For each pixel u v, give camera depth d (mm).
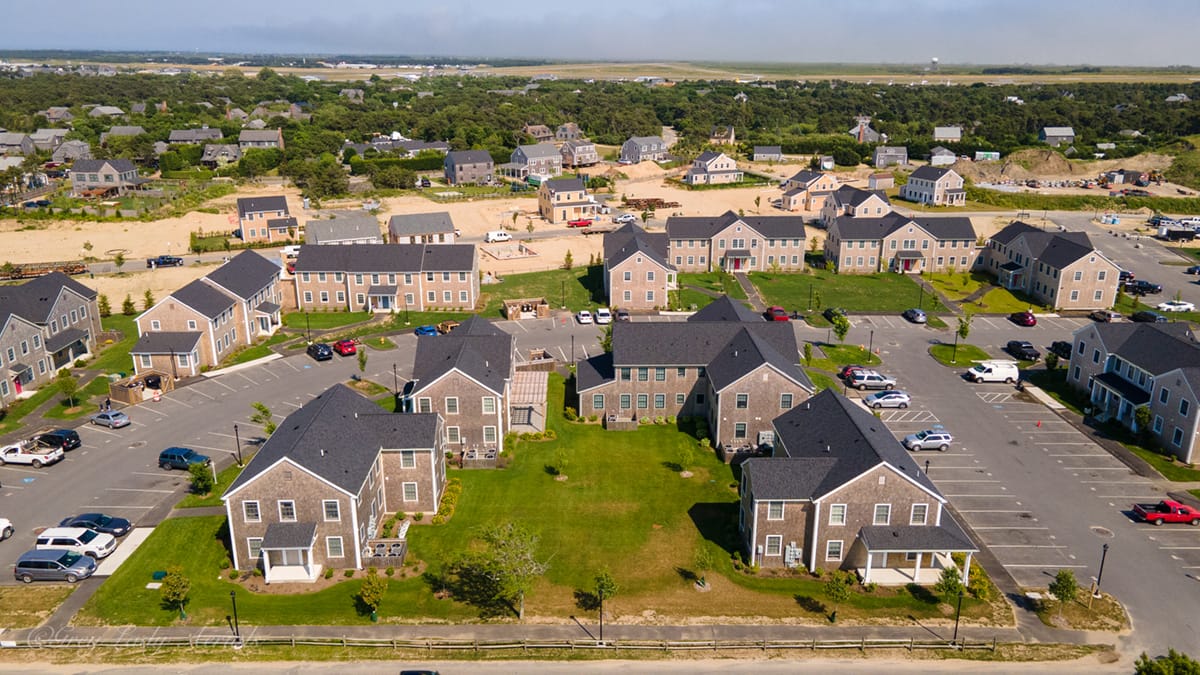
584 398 77188
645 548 56469
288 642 46719
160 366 86812
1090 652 46219
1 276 124375
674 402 77688
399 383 84750
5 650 46062
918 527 53094
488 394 67938
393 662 45219
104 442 71750
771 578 53562
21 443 68625
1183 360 71312
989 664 45188
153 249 143125
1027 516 60500
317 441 54719
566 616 49281
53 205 172625
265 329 101812
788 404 70000
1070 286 113250
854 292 121812
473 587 52094
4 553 55250
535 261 139125
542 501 62594
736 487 65062
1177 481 65938
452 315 108500
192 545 56312
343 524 53156
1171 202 195250
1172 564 54750
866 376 84812
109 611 49469
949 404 81188
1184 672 40000
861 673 44469
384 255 111625
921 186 197500
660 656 45844
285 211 151000
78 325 93312
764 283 126375
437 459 61125
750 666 45031
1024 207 195375
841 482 52531
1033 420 77562
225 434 73250
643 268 110750
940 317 110375
